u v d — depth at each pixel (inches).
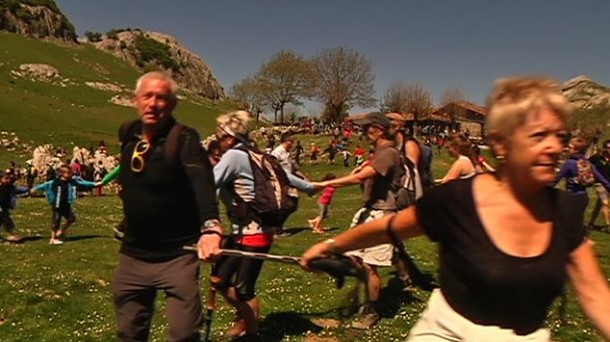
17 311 335.9
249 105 4126.5
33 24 5064.0
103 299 366.0
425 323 111.2
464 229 103.6
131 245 189.6
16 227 709.3
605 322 102.5
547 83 100.8
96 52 5374.0
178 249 186.1
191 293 184.4
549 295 102.7
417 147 303.9
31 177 1378.0
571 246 104.8
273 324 300.0
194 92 5910.4
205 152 186.1
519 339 102.5
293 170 492.1
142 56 5935.0
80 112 3410.4
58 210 605.0
